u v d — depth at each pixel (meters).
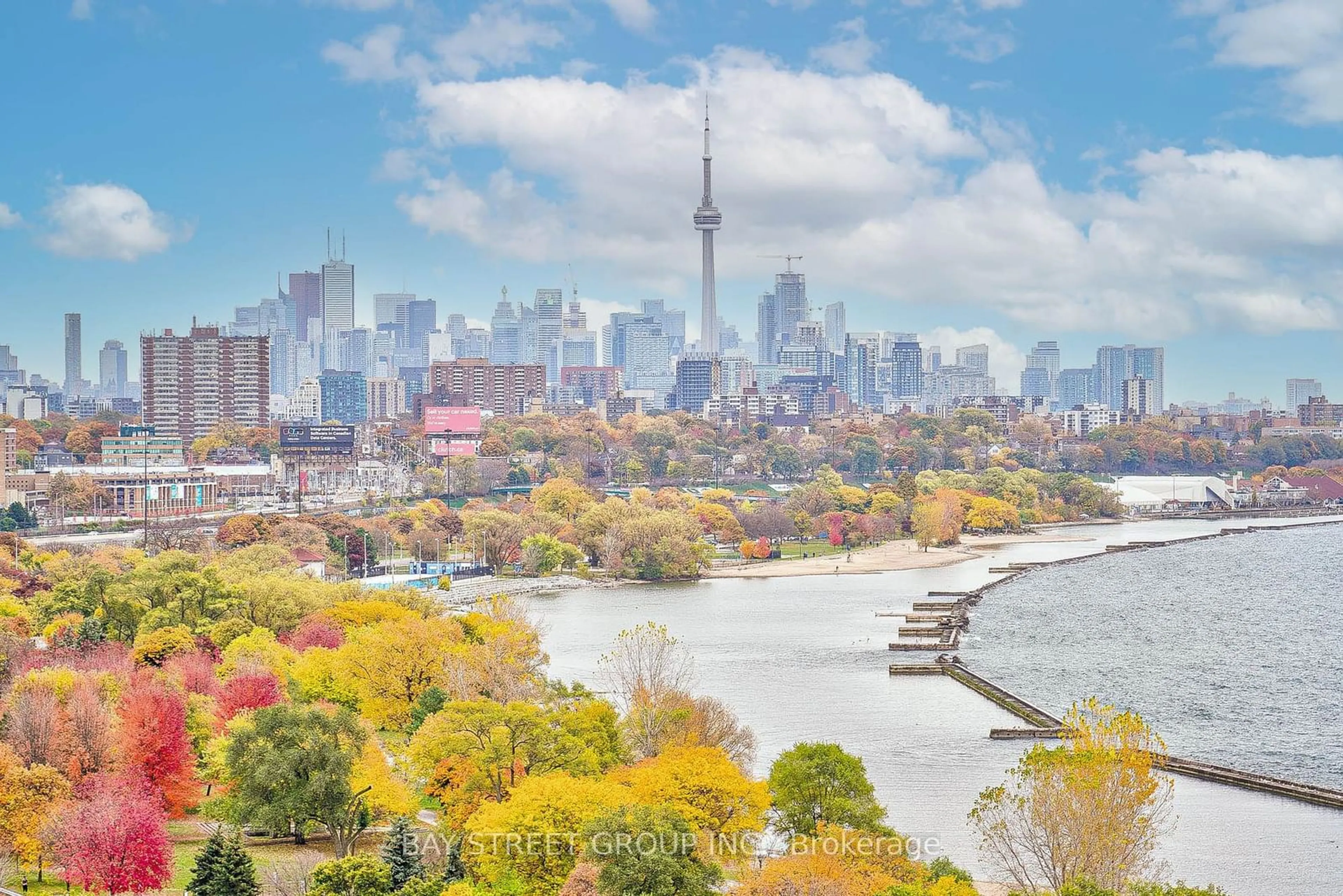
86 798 162.38
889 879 151.12
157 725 183.75
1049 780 164.38
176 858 164.75
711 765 166.12
